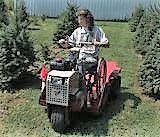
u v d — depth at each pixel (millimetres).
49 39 6480
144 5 10344
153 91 3664
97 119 3141
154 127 3066
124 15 10477
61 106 2756
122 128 3018
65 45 3158
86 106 2939
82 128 2973
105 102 3275
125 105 3449
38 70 4238
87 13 3047
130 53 5883
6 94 3555
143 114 3299
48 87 2730
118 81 3551
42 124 3006
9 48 3617
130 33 7867
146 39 5402
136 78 4301
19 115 3146
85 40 3117
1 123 3029
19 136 2830
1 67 3607
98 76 3031
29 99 3461
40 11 10461
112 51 5926
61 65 2811
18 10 3904
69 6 6371
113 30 8195
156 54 3619
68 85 2680
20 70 3674
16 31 3668
